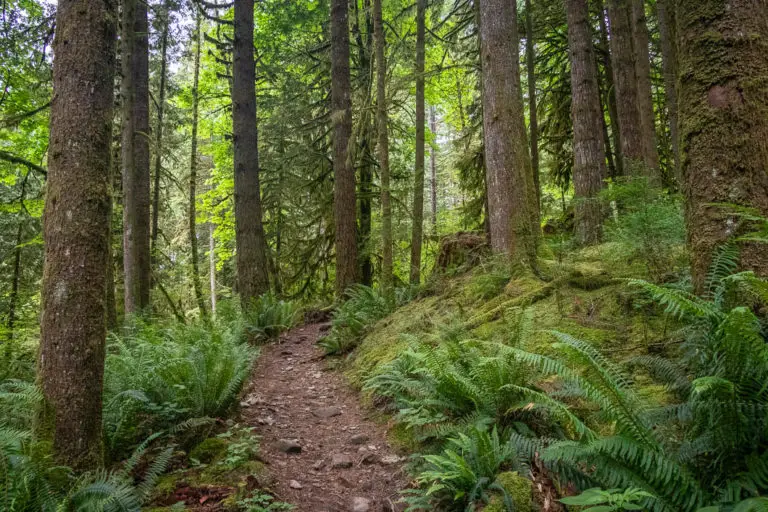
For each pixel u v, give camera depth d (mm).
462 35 15031
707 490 2371
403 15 12430
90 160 3469
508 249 7336
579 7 9938
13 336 8688
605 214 8516
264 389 6621
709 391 2359
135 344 6512
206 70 18297
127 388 4363
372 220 16938
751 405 2264
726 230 3199
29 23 9086
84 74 3477
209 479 3615
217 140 19016
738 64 3260
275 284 16406
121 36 10156
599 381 2705
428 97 17734
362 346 7918
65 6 3521
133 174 10289
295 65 15930
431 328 6895
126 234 10188
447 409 4176
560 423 3576
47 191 3486
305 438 4840
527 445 3105
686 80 3496
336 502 3602
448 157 22125
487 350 4469
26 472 2797
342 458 4250
